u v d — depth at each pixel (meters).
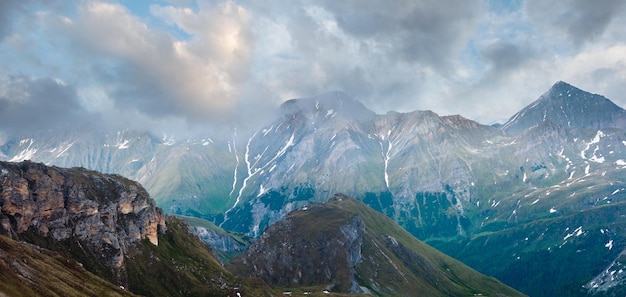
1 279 191.12
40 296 196.88
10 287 188.88
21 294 188.62
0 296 176.50
